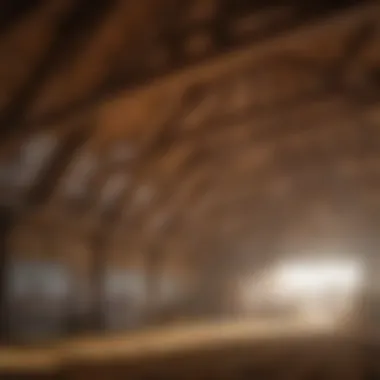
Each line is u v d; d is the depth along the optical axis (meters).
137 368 8.12
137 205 15.46
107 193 13.97
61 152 11.59
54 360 7.74
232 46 7.66
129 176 13.84
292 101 11.52
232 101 11.79
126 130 11.82
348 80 10.63
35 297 12.56
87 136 11.35
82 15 8.12
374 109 11.03
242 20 7.75
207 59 8.04
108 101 8.81
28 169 11.63
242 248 22.70
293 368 11.04
